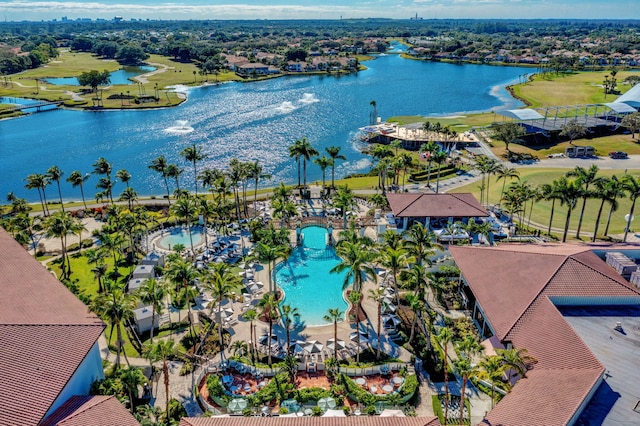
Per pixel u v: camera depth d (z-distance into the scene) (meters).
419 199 100.31
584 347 52.53
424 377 61.12
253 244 98.81
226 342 67.94
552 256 68.50
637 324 58.97
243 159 166.00
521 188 102.19
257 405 55.53
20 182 149.00
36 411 43.50
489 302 64.38
